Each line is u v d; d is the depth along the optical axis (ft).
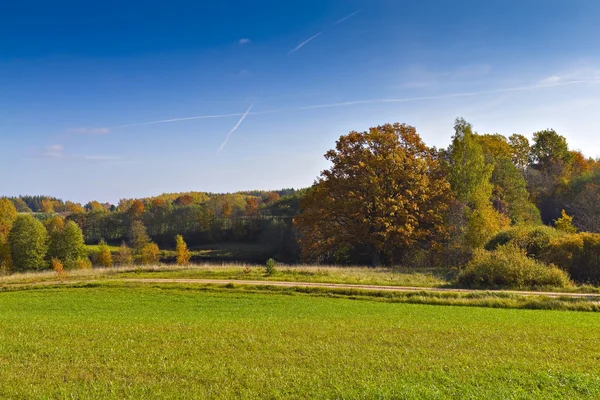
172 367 39.60
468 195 164.96
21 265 251.60
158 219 376.07
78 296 94.94
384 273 123.75
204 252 298.35
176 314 72.13
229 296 93.71
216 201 407.03
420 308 79.97
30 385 34.73
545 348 47.78
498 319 67.31
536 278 100.99
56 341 48.80
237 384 35.50
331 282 109.70
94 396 32.78
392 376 37.81
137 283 109.40
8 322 61.00
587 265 112.06
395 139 169.58
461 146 174.50
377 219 153.69
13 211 351.46
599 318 69.41
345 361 42.24
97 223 394.93
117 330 55.16
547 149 284.82
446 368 40.16
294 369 39.42
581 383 35.60
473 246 140.36
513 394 33.50
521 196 197.06
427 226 166.61
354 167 160.97
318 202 167.32
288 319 66.18
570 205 215.51
